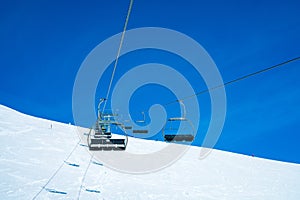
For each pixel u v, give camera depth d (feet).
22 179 23.63
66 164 32.99
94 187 26.66
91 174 31.40
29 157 31.60
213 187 36.86
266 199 36.22
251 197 35.63
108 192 26.04
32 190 21.70
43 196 21.08
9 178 22.98
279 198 38.22
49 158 33.68
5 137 38.19
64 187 24.44
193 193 31.81
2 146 33.19
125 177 33.73
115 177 32.63
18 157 30.32
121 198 25.12
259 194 38.11
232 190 37.17
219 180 41.73
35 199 20.12
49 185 23.97
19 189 21.21
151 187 31.12
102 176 31.68
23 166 27.48
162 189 31.04
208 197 31.45
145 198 26.61
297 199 39.63
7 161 27.66
